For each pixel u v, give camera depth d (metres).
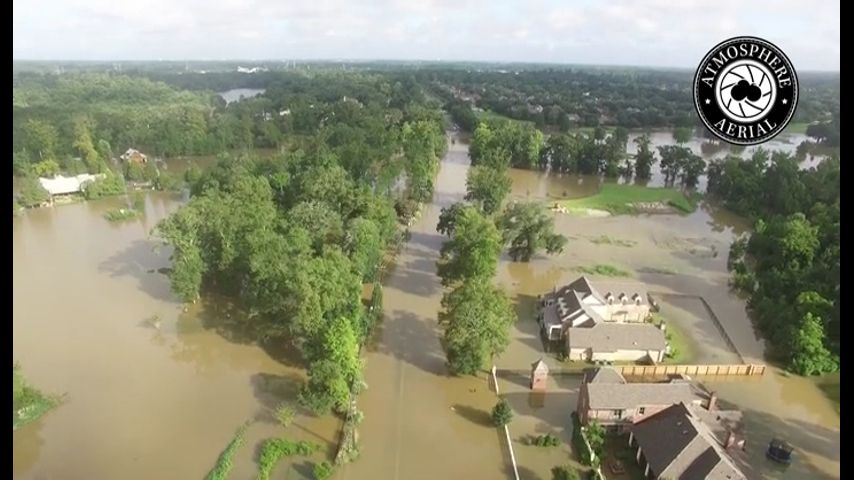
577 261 131.12
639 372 87.75
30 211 156.00
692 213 170.62
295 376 87.81
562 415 80.06
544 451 73.00
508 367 90.19
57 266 123.06
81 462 69.69
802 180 164.62
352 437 72.75
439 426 77.25
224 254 101.38
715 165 187.50
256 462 70.12
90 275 118.88
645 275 125.00
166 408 79.69
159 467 69.25
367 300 108.19
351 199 123.12
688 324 104.19
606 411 73.44
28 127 181.12
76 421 76.69
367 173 158.62
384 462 70.62
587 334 91.81
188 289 100.94
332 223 111.38
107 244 135.75
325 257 93.44
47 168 169.25
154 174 177.50
